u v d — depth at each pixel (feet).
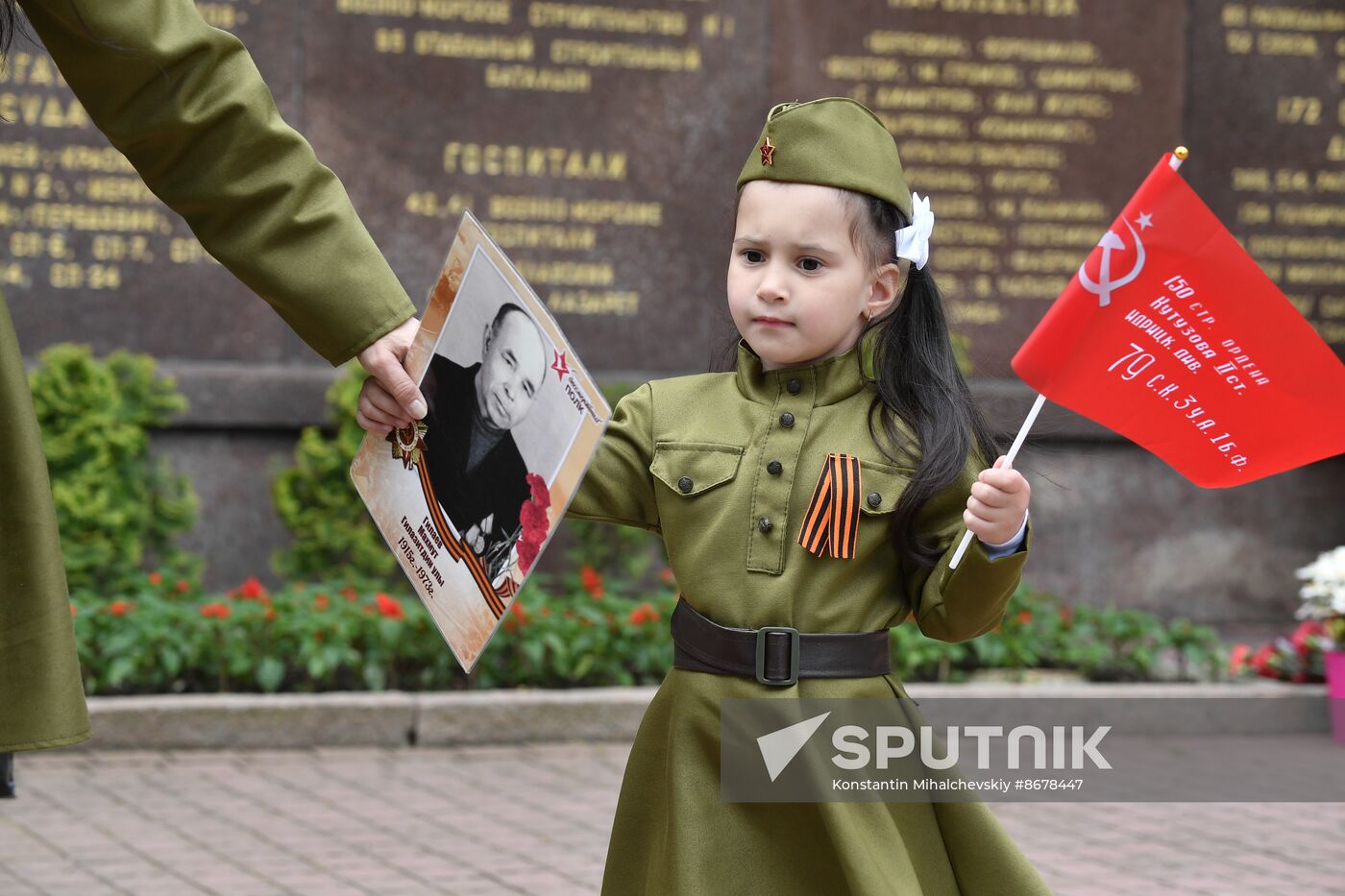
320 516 27.84
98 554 25.93
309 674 24.39
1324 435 9.57
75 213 28.04
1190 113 32.17
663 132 30.25
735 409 9.94
